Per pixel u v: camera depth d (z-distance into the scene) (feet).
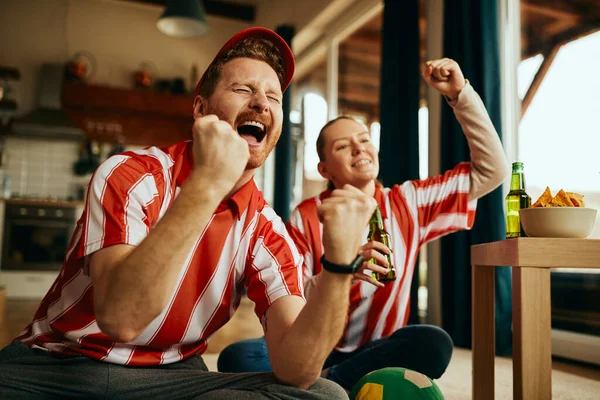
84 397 2.99
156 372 3.08
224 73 3.42
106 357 3.03
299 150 18.61
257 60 3.47
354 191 2.47
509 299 8.25
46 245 18.02
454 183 5.29
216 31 20.77
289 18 17.65
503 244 3.58
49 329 3.16
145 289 2.28
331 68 16.22
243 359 5.08
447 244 9.52
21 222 17.56
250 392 2.77
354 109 15.70
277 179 17.35
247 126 3.42
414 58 10.60
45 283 17.76
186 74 20.33
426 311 10.59
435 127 10.59
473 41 9.04
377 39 15.21
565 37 9.06
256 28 3.55
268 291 3.23
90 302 3.03
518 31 10.08
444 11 9.70
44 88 18.69
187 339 3.24
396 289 5.07
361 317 5.07
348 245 2.44
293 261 3.43
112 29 19.61
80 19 19.33
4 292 11.05
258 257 3.35
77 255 2.83
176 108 17.13
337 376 4.98
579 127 8.58
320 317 2.55
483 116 5.09
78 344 3.04
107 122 17.79
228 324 11.66
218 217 3.24
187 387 3.06
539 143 9.37
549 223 3.38
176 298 3.10
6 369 2.96
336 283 2.48
